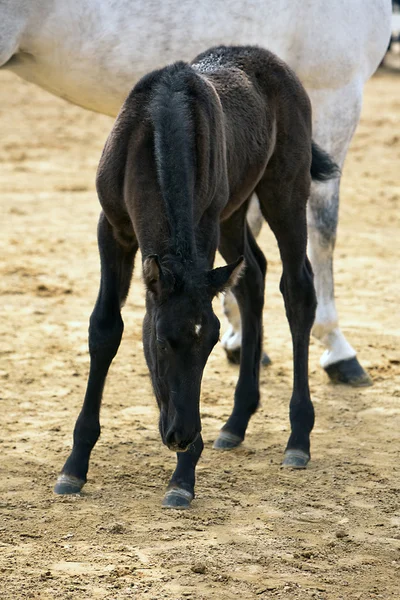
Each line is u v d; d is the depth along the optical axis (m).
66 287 16.59
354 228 21.66
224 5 11.88
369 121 35.84
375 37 12.80
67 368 12.80
